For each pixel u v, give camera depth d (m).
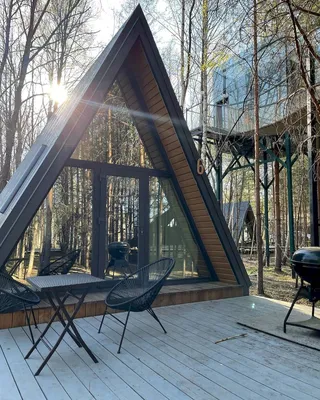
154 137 5.23
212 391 2.21
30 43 8.88
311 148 5.33
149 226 5.12
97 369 2.55
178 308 4.47
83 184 4.66
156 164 5.28
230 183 14.34
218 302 4.83
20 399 2.10
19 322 3.62
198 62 9.02
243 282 5.31
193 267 5.47
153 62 4.62
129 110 5.11
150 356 2.81
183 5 9.20
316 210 5.36
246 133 8.59
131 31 4.41
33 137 11.81
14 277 4.08
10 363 2.65
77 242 4.54
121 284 4.02
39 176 3.75
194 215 5.38
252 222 15.12
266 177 11.28
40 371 2.48
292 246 8.00
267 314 4.16
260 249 5.79
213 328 3.59
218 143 9.36
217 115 9.55
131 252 4.91
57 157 3.85
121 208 4.91
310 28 4.34
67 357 2.78
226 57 7.54
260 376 2.43
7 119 10.43
